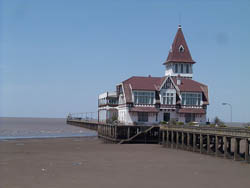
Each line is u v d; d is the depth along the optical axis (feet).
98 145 200.03
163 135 198.70
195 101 239.50
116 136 214.28
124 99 234.79
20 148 179.83
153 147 191.83
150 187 93.40
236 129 137.18
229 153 145.79
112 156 150.30
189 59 293.23
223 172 113.39
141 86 233.76
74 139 249.34
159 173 111.14
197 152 166.71
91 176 105.91
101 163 130.21
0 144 200.64
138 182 98.58
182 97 237.86
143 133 213.87
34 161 134.62
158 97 234.58
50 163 129.80
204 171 114.93
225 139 142.51
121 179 102.06
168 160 138.92
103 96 297.94
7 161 134.41
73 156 149.79
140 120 231.50
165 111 233.96
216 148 148.66
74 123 503.20
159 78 247.09
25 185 94.63
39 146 191.21
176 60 289.74
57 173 110.32
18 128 421.18
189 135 174.91
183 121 236.63
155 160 138.82
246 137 127.54
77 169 117.19
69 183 96.94
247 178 104.68
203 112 237.04
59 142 220.02
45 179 101.65
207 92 245.04
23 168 118.93
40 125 553.23
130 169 117.70
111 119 254.06
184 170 116.57
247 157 129.08
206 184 96.94
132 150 174.60
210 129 153.07
